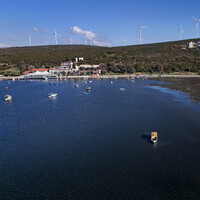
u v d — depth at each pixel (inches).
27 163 1982.0
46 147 2305.6
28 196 1531.7
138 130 2696.9
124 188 1588.3
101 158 2023.9
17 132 2783.0
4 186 1651.1
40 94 5762.8
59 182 1679.4
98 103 4345.5
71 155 2103.8
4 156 2130.9
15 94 5856.3
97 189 1584.6
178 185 1611.7
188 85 6638.8
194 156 2007.9
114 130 2726.4
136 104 4121.6
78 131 2743.6
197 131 2605.8
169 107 3796.8
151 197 1494.8
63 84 7849.4
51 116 3486.7
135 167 1854.1
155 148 2188.7
